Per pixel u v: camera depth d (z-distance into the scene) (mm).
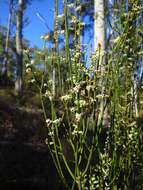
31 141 13797
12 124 15398
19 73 24953
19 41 26359
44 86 3447
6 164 11031
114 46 3359
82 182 3273
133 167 3588
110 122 3434
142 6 3449
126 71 3469
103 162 3381
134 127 3518
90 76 3283
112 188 3361
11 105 18219
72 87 3238
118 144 3438
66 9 3275
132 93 3494
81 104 3225
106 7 3641
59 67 3322
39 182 10047
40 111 18250
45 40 3361
